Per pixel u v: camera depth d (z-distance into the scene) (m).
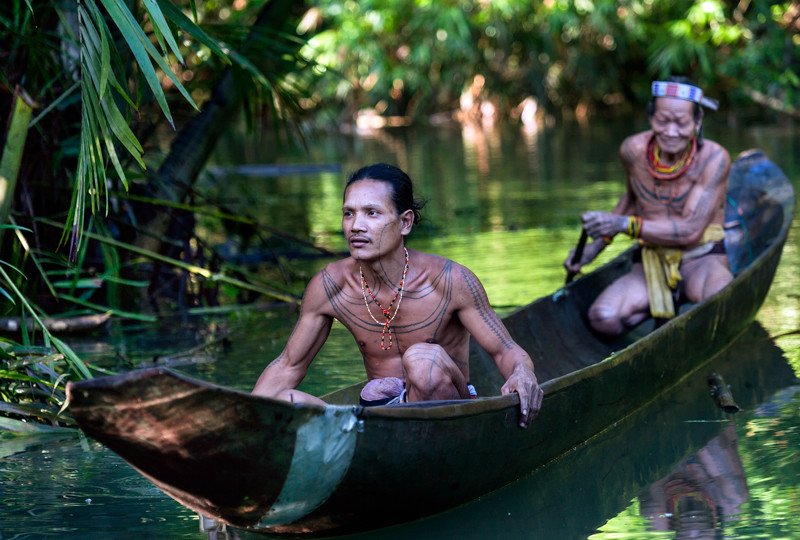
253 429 3.02
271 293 6.90
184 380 2.87
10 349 4.86
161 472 3.13
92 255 6.87
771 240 6.50
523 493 3.85
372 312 3.94
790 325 6.01
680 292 5.88
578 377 4.06
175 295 7.45
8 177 5.20
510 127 21.75
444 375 3.77
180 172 7.24
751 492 3.75
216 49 4.85
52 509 3.78
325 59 21.09
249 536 3.52
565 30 22.16
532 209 10.74
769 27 18.42
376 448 3.27
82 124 4.59
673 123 5.59
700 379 5.14
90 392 2.86
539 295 6.87
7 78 5.89
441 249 8.67
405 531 3.55
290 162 16.45
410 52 22.12
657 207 5.79
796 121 18.36
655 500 3.73
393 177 3.81
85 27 4.45
